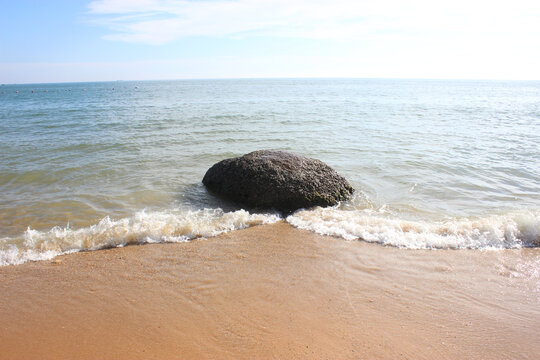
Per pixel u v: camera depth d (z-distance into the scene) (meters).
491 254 5.40
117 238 5.71
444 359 3.29
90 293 4.27
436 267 4.98
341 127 17.92
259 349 3.35
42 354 3.29
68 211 7.07
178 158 11.26
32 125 18.52
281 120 20.39
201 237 5.93
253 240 5.80
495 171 9.93
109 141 13.72
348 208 7.34
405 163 10.68
